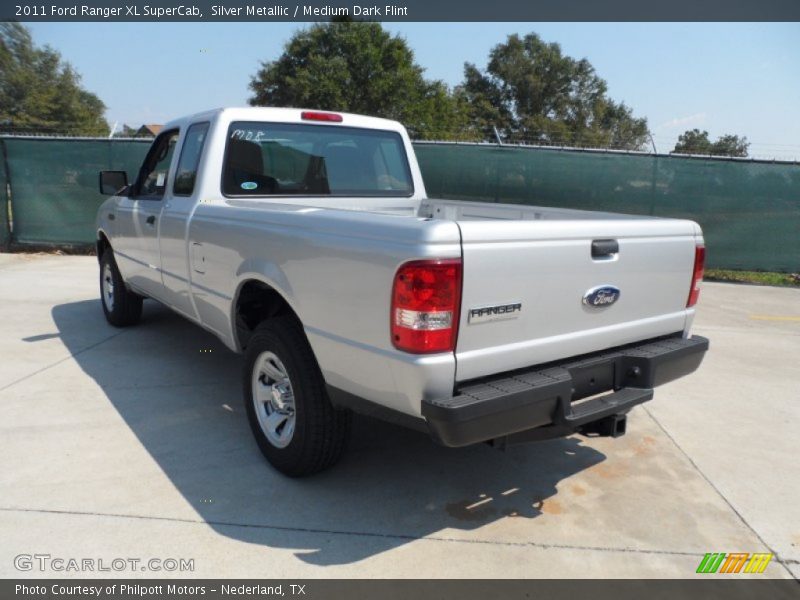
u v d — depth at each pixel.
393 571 2.54
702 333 6.71
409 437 3.81
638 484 3.35
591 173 9.94
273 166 4.11
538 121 53.78
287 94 34.53
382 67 34.31
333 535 2.77
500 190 10.12
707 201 9.84
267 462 3.39
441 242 2.29
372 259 2.46
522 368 2.65
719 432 4.06
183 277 4.12
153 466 3.31
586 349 2.86
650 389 3.00
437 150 10.12
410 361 2.33
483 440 2.44
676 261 3.23
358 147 4.55
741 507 3.14
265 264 3.11
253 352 3.29
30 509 2.86
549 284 2.62
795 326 7.14
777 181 9.71
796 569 2.66
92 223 10.71
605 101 61.09
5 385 4.40
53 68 47.06
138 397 4.25
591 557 2.69
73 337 5.67
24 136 10.43
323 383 2.97
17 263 9.79
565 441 3.87
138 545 2.64
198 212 3.79
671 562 2.68
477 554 2.67
